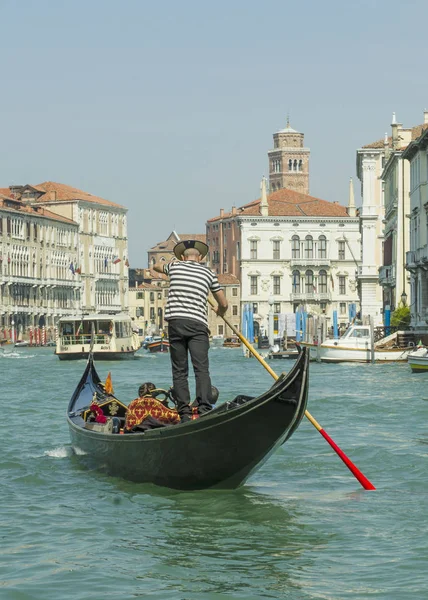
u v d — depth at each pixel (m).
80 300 169.50
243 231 144.62
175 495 16.83
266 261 145.00
